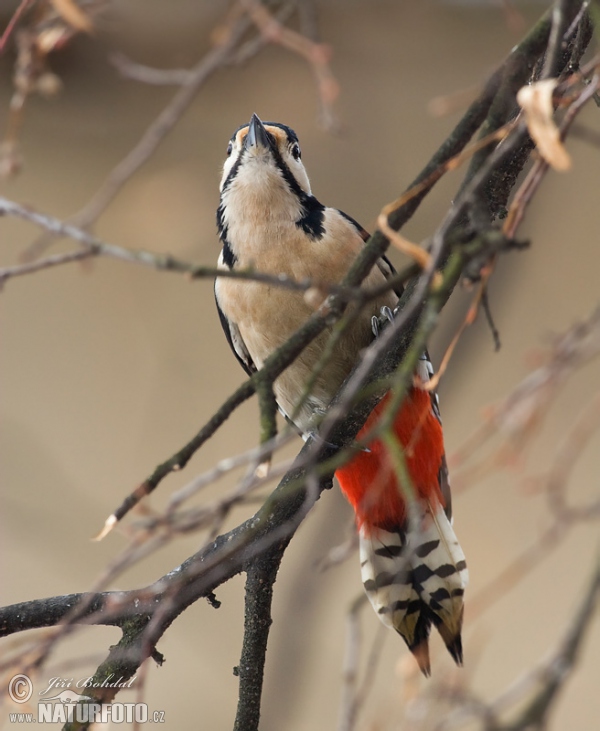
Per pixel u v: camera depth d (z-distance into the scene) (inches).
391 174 575.5
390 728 265.1
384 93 584.7
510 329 545.6
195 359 575.2
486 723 194.5
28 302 591.8
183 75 393.7
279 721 373.7
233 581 473.1
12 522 464.4
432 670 297.0
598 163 570.9
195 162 569.3
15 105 331.6
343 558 317.1
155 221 502.3
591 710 442.0
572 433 243.0
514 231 189.0
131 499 192.9
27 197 607.2
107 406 563.2
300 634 389.7
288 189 309.7
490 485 491.8
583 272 549.6
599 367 507.2
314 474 182.2
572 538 484.7
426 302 223.6
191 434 553.9
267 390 193.2
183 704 447.5
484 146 195.5
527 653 457.4
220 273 176.2
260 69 575.5
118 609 207.0
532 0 575.5
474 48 585.9
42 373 573.3
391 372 236.8
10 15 503.2
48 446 549.6
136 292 592.7
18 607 238.8
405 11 571.5
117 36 557.0
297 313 300.4
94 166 613.3
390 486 306.3
